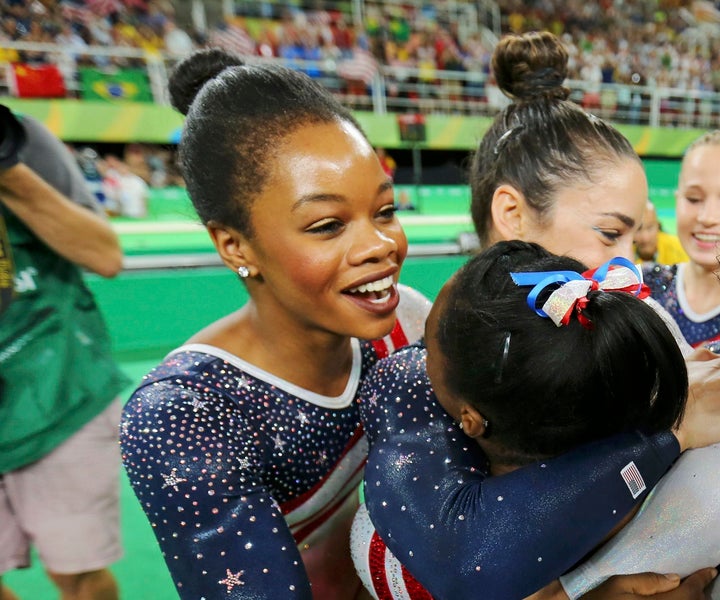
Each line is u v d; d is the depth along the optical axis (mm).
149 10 7301
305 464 727
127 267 3396
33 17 6605
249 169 596
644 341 510
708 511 554
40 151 1072
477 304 563
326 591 826
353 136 602
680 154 8570
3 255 1020
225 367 692
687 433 591
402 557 584
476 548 534
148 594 1557
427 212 6547
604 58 9336
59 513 1105
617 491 543
